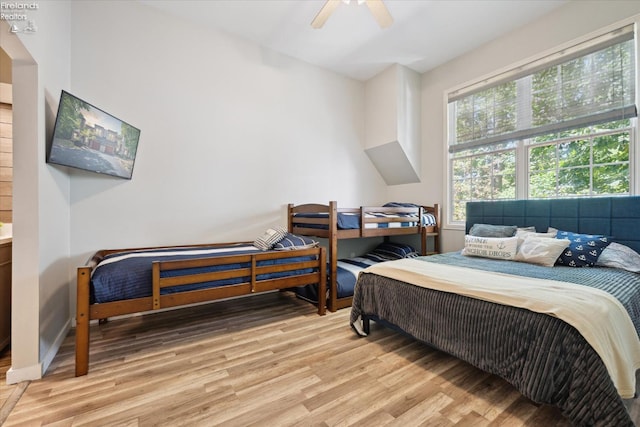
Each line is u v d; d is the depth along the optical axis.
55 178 2.07
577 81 2.73
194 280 2.13
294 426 1.33
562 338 1.28
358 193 4.38
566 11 2.78
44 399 1.51
